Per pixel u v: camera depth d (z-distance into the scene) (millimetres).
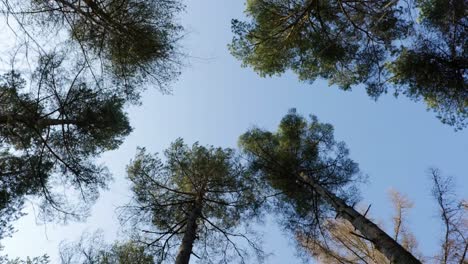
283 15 10898
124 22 6559
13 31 5102
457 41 8047
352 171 10688
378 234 7414
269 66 11453
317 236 9516
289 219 10320
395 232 8227
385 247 6938
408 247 7941
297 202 10680
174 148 11305
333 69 10953
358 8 10023
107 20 6438
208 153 11539
